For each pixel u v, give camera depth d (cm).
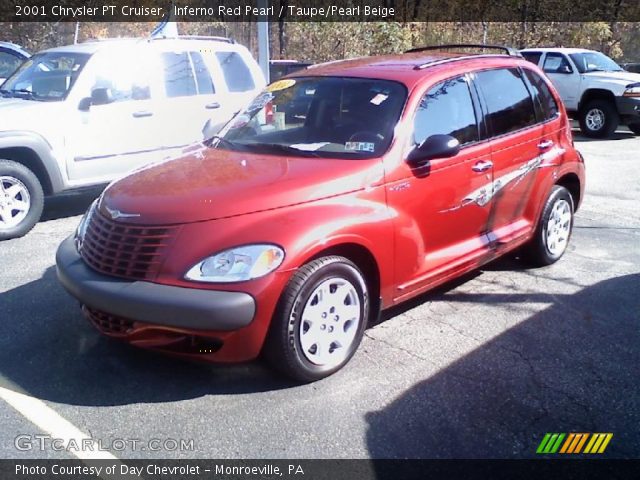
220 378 405
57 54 801
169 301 357
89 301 383
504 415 371
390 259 432
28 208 702
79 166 742
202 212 376
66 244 439
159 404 377
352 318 413
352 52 1884
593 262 633
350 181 415
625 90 1489
